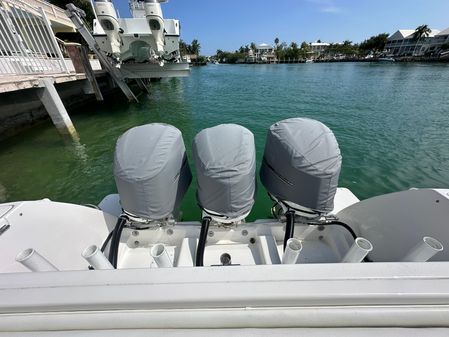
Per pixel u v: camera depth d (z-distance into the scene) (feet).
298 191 4.79
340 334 1.94
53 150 17.81
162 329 2.04
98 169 14.76
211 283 2.18
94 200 11.73
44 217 4.75
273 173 5.11
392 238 4.72
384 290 2.04
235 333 1.99
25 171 14.52
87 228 5.51
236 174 4.43
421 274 2.16
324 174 4.54
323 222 5.27
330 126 21.67
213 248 5.50
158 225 5.39
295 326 2.01
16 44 17.89
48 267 3.39
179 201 5.30
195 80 73.97
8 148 18.07
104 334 2.02
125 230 5.64
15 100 18.90
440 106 28.09
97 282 2.23
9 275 2.33
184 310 2.08
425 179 12.96
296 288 2.10
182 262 5.08
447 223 3.87
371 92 39.68
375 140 17.97
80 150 17.76
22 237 4.32
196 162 4.74
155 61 29.32
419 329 1.94
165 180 4.72
